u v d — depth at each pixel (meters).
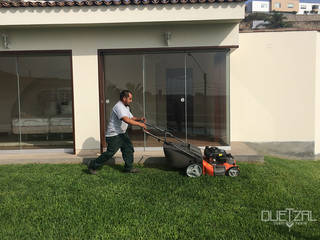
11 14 5.43
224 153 4.69
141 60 6.23
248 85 7.15
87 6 5.43
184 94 6.33
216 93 6.26
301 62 6.99
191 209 3.44
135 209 3.42
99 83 6.02
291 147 7.14
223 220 3.17
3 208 3.47
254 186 4.18
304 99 7.05
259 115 7.19
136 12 5.45
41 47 5.97
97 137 6.14
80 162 5.59
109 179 4.50
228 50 6.09
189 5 5.39
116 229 2.96
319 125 7.21
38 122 6.63
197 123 6.38
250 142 7.26
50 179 4.49
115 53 6.16
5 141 6.68
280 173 4.84
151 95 6.32
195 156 4.54
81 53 5.99
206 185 4.20
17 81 6.45
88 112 6.09
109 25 5.78
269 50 7.04
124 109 4.43
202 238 2.81
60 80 6.40
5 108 6.59
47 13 5.44
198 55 6.19
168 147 4.62
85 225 3.05
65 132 6.61
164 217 3.23
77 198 3.75
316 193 4.04
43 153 6.23
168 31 5.96
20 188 4.12
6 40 5.89
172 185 4.20
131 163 4.77
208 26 5.95
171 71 6.27
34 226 3.05
